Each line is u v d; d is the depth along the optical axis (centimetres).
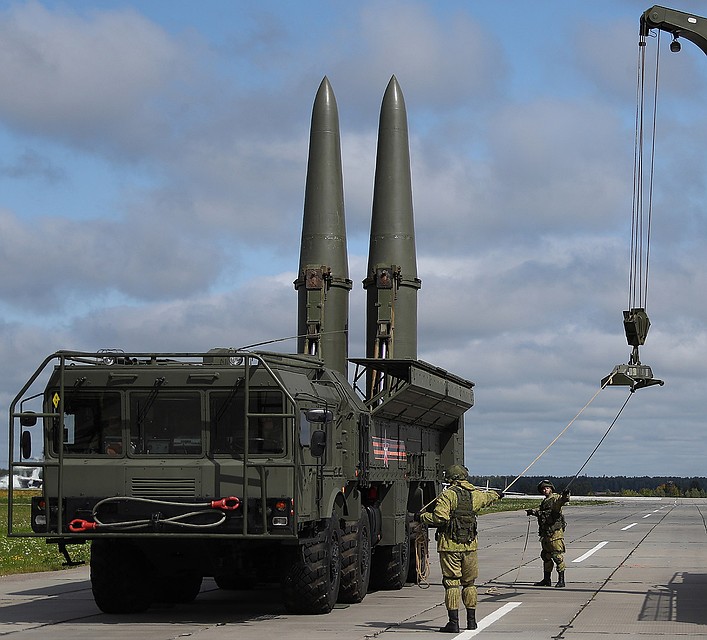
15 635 1346
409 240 2506
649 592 1895
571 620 1488
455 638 1305
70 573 2352
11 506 1475
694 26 1734
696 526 4481
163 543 1495
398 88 2573
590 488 14912
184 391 1474
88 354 1490
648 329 1747
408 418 2016
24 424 1484
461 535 1367
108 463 1469
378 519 1892
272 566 1565
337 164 2522
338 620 1489
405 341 2452
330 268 2436
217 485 1448
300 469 1462
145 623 1470
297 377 1547
